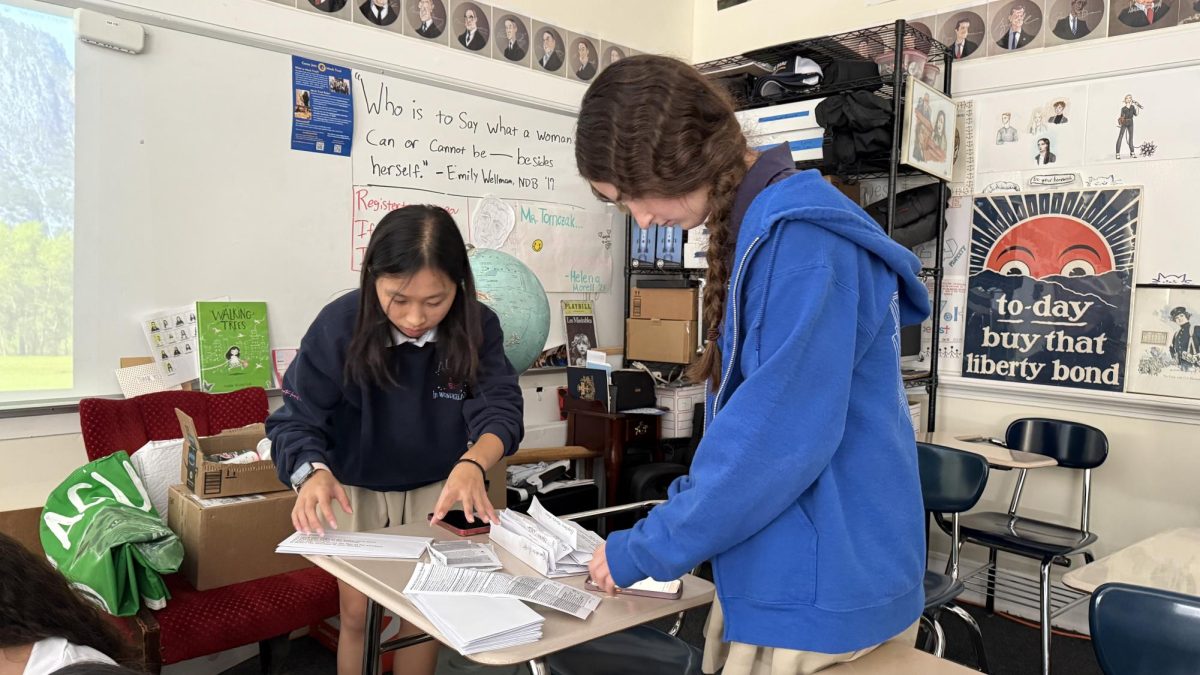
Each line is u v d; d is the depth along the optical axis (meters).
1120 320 3.09
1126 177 3.06
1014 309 3.34
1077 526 3.23
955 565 2.77
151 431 2.40
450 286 1.60
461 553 1.35
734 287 0.96
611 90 0.98
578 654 1.54
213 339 2.65
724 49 4.32
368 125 3.04
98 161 2.41
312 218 2.90
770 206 0.94
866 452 0.98
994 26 3.34
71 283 2.38
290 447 1.59
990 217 3.39
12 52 2.26
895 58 3.03
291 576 2.22
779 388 0.88
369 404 1.70
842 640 0.95
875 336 0.99
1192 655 1.18
